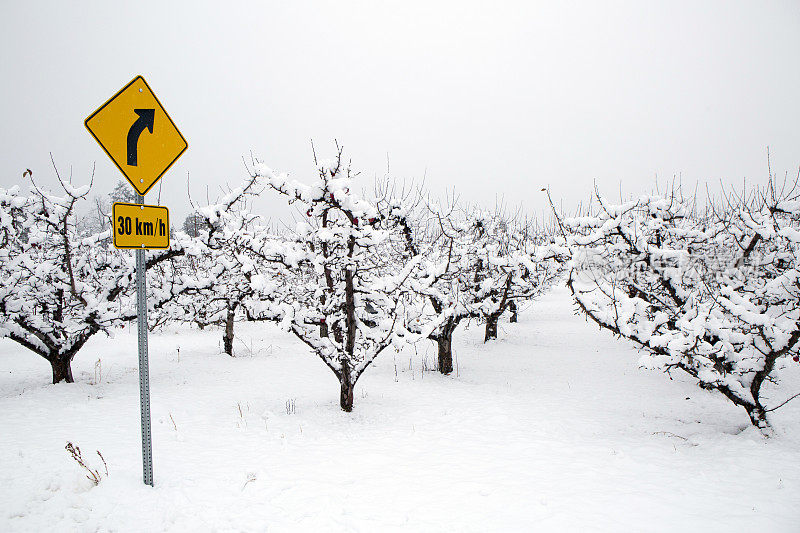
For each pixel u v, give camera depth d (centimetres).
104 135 416
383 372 1291
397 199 1236
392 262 1332
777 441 625
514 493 505
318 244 930
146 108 447
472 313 1264
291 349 1630
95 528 411
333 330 928
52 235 1066
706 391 1020
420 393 1047
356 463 608
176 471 551
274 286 863
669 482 525
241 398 995
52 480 498
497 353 1556
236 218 1102
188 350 1612
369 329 923
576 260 848
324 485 528
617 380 1165
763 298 739
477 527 429
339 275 905
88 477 496
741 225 942
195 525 421
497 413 867
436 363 1409
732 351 663
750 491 491
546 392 1055
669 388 1070
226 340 1538
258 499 484
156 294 1042
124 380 1145
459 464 605
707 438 692
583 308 750
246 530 415
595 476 551
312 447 675
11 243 1045
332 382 1162
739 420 798
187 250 1001
